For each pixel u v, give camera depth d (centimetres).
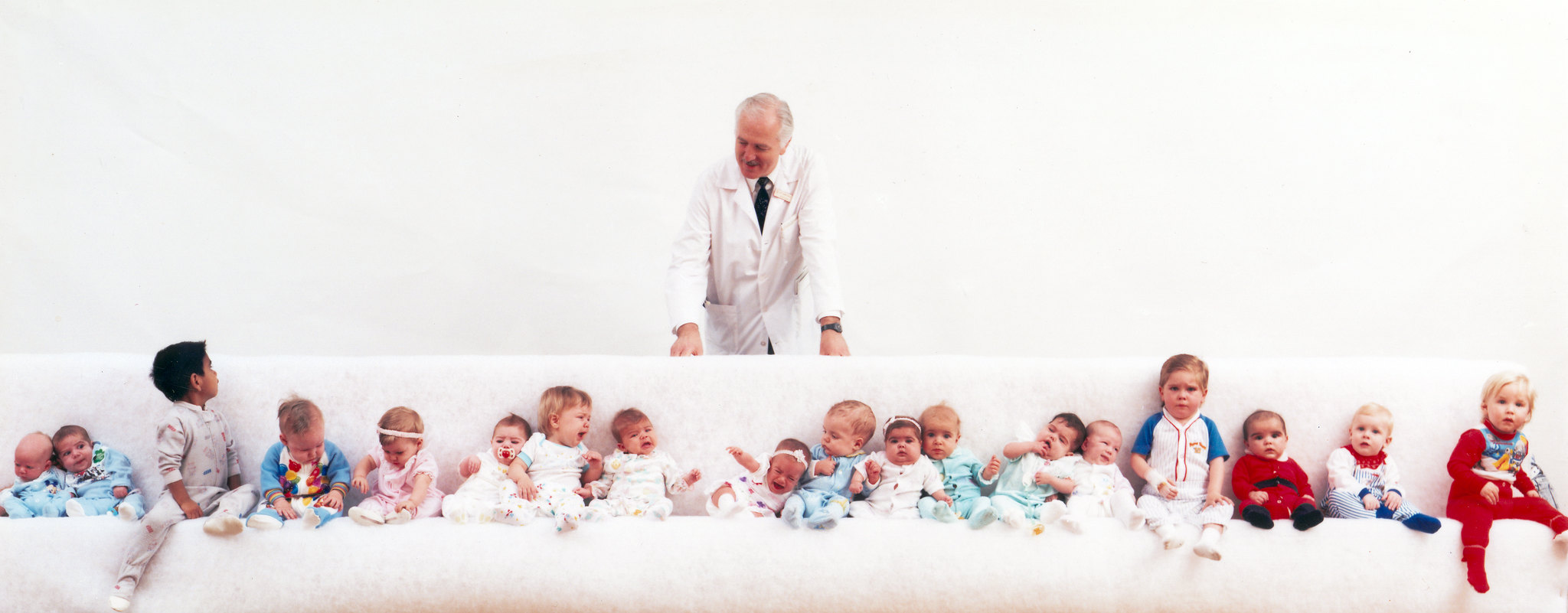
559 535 246
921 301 404
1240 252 393
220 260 392
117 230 388
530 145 400
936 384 286
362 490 272
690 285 323
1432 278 384
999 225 400
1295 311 393
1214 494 261
